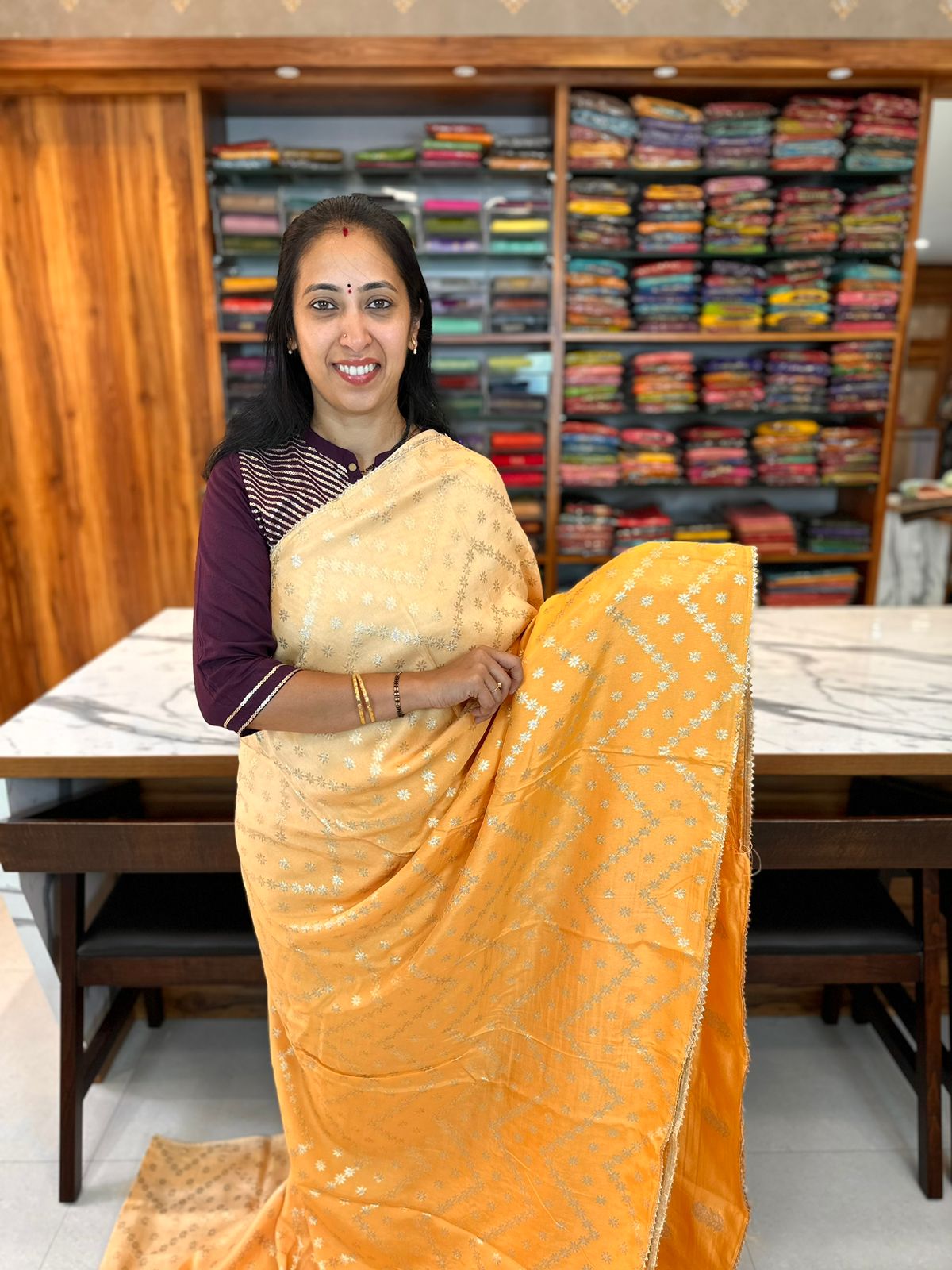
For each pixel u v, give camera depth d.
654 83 3.13
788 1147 1.72
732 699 1.18
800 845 1.51
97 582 3.54
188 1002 2.08
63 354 3.31
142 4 3.02
